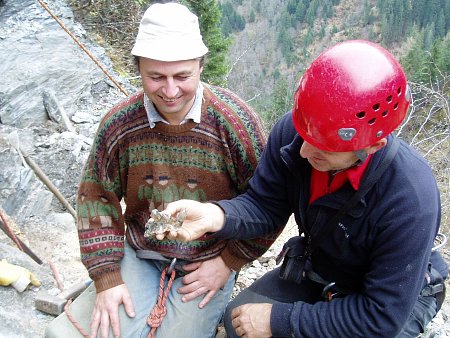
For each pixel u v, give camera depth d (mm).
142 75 1847
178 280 2264
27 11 7043
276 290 2213
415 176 1615
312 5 69375
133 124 2018
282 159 1830
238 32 65188
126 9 9422
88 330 2148
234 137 2004
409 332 1937
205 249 2221
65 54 6426
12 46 6133
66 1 9000
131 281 2213
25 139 5000
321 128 1521
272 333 1884
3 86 5422
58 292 2719
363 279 1874
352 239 1747
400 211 1604
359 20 68125
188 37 1798
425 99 6793
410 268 1635
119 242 2221
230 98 2064
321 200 1744
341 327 1762
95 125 5848
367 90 1454
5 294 2525
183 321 2160
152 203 2158
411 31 53531
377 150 1602
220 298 2279
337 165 1621
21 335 2309
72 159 4801
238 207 1965
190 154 2029
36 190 3838
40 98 5562
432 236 1638
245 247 2178
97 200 2184
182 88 1841
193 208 1835
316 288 2162
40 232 3516
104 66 7219
